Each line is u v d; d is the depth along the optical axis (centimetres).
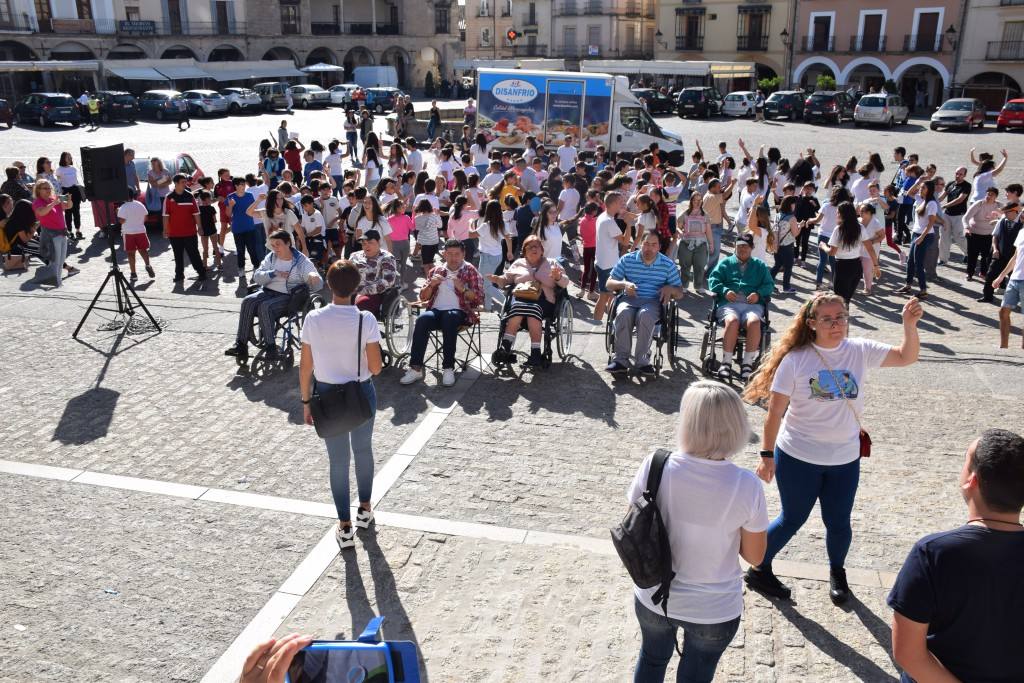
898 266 1452
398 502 611
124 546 554
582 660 444
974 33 4669
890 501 611
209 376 877
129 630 469
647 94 4384
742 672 432
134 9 5503
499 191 1465
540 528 577
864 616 477
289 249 913
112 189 1006
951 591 250
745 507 311
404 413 778
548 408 791
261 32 6038
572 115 2306
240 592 504
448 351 840
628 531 312
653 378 870
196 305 1148
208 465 674
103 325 1048
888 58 4994
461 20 8062
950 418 760
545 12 6612
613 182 1391
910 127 3900
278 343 955
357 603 493
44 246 1284
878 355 437
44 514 594
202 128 3744
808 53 5303
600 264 1070
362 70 6106
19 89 4869
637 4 6438
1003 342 957
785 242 1262
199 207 1339
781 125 3934
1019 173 2411
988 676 252
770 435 449
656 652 342
